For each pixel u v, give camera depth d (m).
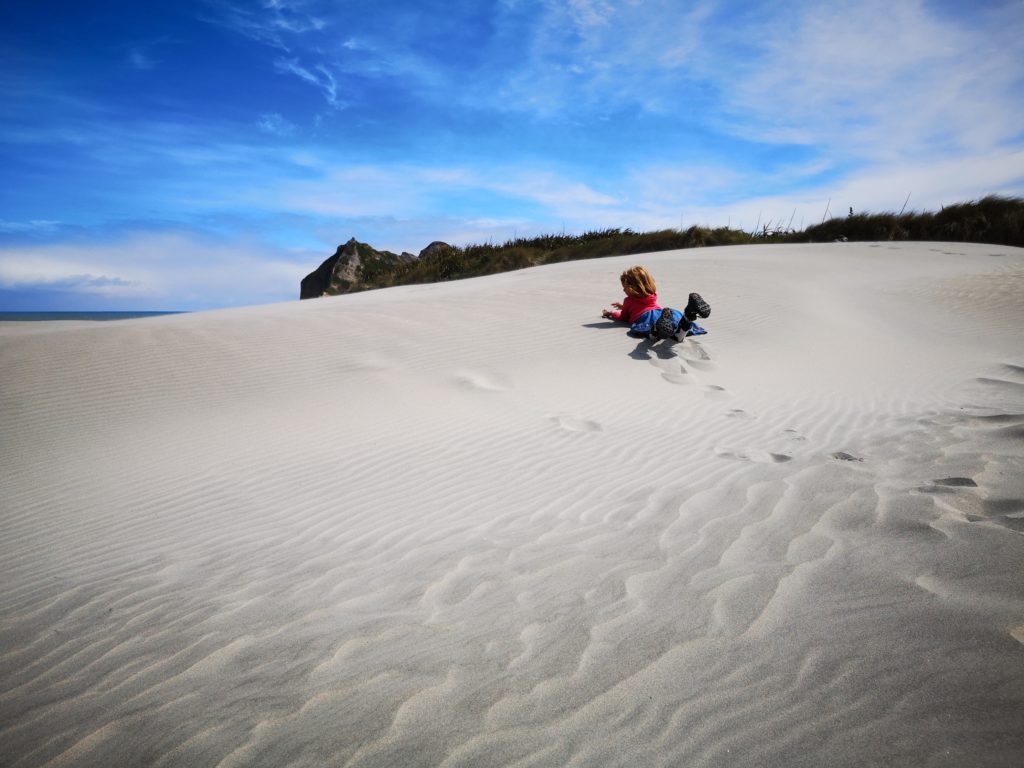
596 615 2.48
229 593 3.04
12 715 2.19
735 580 2.64
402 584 2.99
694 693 1.93
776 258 15.23
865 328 9.62
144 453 5.25
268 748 1.87
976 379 6.91
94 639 2.69
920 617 2.12
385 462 4.99
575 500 4.02
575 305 10.05
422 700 2.04
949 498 3.22
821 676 1.92
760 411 6.09
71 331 8.48
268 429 5.74
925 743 1.57
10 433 5.59
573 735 1.81
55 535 3.90
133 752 1.92
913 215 22.27
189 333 8.27
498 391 6.73
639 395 6.66
